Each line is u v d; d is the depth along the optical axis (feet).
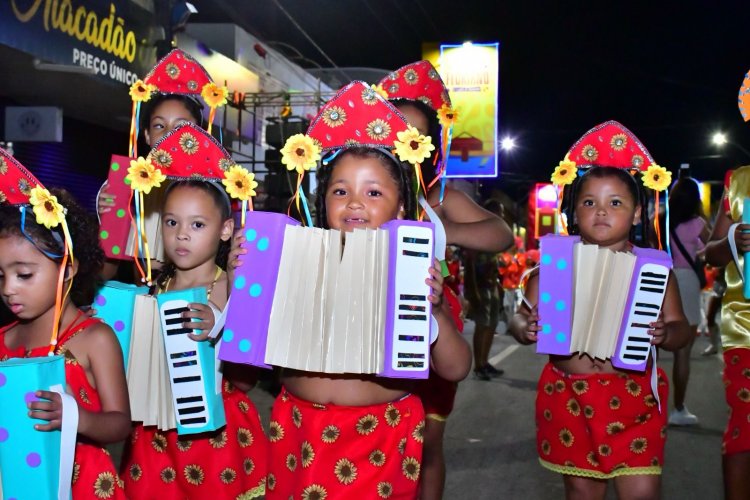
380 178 9.16
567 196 13.26
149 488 11.10
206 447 10.98
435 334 8.87
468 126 75.36
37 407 7.82
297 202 9.59
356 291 8.65
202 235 11.20
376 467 9.20
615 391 12.18
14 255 8.57
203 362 10.32
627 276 11.62
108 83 31.37
